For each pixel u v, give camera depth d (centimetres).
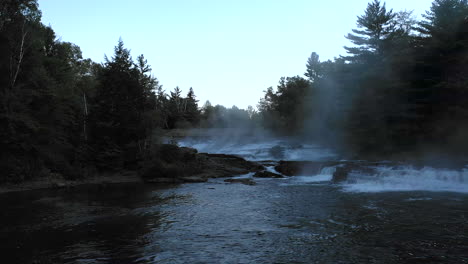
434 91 3884
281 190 2148
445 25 3831
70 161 3241
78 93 4891
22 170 2511
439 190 1966
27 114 2762
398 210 1405
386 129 4184
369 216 1300
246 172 3422
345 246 912
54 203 1730
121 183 2780
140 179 3011
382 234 1030
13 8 3253
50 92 3122
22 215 1407
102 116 3672
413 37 4141
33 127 2664
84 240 1002
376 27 4953
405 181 2194
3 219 1326
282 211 1445
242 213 1418
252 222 1240
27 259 823
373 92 4459
